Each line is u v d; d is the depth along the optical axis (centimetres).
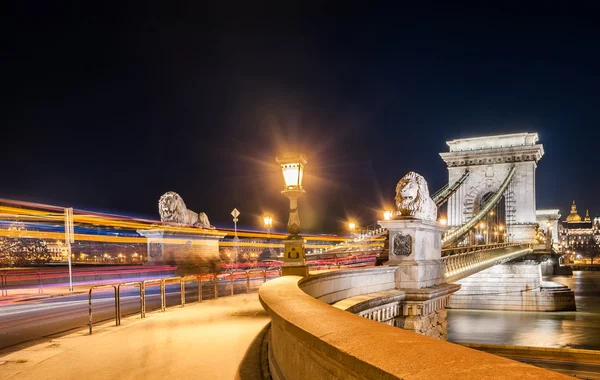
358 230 5994
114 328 1152
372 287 1783
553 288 7112
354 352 291
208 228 3438
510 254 5775
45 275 2508
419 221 1986
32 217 3409
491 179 9281
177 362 761
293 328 405
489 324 5641
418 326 1842
